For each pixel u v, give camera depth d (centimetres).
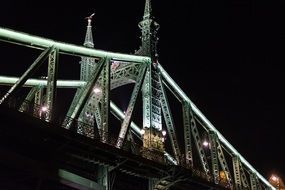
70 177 4175
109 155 4384
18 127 3812
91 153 4275
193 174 5369
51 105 4069
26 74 4022
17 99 3847
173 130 5528
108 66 4838
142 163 4584
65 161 4266
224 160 6400
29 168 3944
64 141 4069
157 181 4884
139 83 5203
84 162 4456
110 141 4438
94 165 4538
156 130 5344
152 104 5450
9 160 3841
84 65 5534
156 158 4928
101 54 4828
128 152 4450
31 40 4238
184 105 6091
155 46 5866
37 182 4066
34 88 4828
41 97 4778
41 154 4062
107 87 4697
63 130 3972
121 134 4725
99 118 5184
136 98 5019
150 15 6025
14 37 4153
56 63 4288
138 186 5044
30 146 3984
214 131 6525
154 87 5588
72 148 4175
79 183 4225
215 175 6016
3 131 3797
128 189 4978
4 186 4097
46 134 3944
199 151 5884
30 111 3916
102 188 4403
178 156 5372
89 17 6197
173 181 4938
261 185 8219
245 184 7044
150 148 5147
